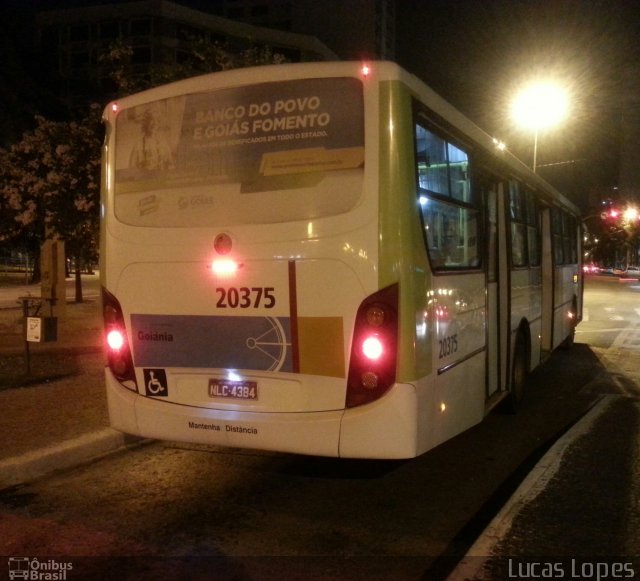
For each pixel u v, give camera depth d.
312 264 4.66
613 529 4.67
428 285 4.77
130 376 5.32
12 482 5.52
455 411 5.36
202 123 5.09
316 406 4.67
